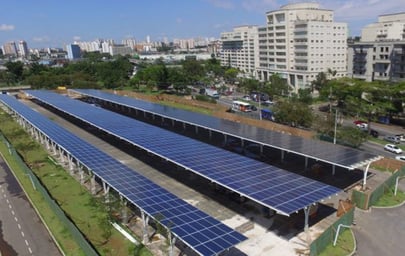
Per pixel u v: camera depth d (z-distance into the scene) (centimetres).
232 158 4934
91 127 8694
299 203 3500
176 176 5366
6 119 9975
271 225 3878
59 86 15688
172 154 5072
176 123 8856
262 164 4694
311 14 15288
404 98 8181
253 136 6181
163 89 15800
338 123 7500
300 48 14488
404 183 5047
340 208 4069
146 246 3541
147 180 4281
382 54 12094
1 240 3816
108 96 11481
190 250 3428
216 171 4372
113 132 6506
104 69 18275
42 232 3953
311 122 7744
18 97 13825
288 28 15012
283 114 8050
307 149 5312
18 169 6006
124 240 3678
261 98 12812
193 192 4778
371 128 8388
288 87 13000
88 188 5050
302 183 4016
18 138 7831
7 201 4788
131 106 9500
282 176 4238
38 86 15588
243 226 3838
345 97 9738
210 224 3184
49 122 7781
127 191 3931
